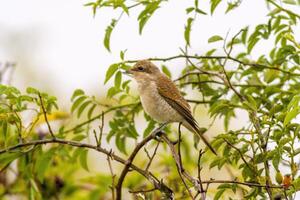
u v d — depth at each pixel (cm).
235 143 927
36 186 1160
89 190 1216
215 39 1067
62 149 1155
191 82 1216
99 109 1460
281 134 891
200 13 1108
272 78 1159
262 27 1130
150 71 1227
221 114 1074
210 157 1198
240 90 1184
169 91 1191
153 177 866
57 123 1233
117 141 1236
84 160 1182
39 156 1177
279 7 1098
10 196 1245
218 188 909
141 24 1064
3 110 943
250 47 1151
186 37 1133
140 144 874
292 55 1130
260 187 880
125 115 1231
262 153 888
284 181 848
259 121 941
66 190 1216
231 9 1141
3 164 1125
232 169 1283
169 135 1257
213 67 1228
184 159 1244
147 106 1209
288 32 1137
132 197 967
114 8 1027
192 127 1184
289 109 851
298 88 1102
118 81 1091
